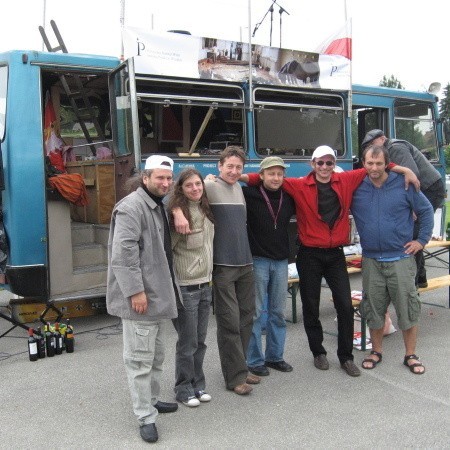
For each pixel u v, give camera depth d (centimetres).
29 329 520
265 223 449
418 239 477
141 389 364
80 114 749
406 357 491
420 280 600
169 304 362
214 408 408
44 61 584
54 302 596
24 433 375
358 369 471
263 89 718
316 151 459
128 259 346
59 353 529
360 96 895
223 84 679
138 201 357
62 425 386
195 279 397
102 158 699
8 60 575
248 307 432
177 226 378
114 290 361
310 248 471
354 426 379
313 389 442
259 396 429
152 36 616
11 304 608
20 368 496
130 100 568
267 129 729
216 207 414
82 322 642
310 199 461
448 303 702
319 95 775
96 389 447
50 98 714
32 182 573
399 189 468
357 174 476
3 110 578
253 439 363
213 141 700
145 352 360
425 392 436
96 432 376
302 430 374
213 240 414
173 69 632
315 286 477
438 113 1002
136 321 356
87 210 709
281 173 445
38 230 578
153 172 358
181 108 685
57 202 605
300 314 664
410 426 379
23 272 573
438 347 541
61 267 611
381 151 456
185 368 407
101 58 621
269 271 459
